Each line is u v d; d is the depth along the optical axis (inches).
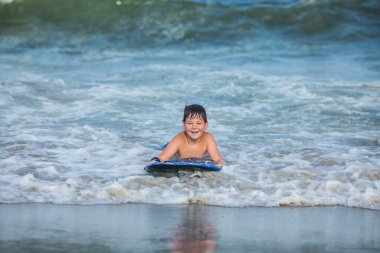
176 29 2898.6
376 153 1203.2
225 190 986.1
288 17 2979.8
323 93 1750.7
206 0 3095.5
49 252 701.9
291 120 1486.2
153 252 706.8
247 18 2967.5
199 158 1137.4
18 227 800.9
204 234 784.3
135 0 3056.1
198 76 1985.7
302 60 2394.2
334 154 1185.4
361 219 874.1
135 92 1742.1
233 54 2536.9
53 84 1836.9
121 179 1017.5
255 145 1257.4
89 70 2196.1
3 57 2498.8
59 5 3063.5
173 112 1541.6
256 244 746.8
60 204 922.1
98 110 1541.6
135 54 2588.6
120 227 809.5
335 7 3041.3
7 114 1471.5
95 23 2972.4
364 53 2566.4
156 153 1196.5
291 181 1031.0
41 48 2711.6
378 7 3058.6
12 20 3011.8
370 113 1551.4
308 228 823.1
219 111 1553.9
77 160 1136.2
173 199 949.2
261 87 1825.8
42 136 1286.9
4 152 1163.3
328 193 989.8
